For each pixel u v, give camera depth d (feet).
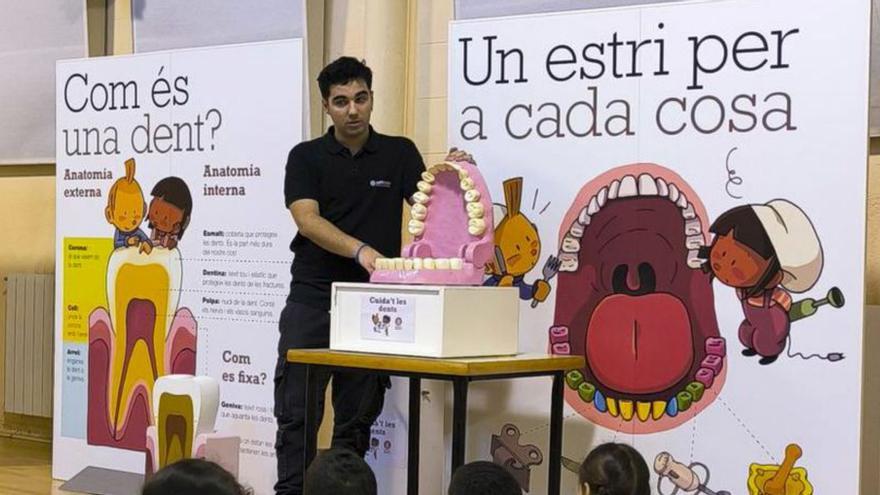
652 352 10.96
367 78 11.37
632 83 11.07
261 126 13.46
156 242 14.25
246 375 13.55
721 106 10.68
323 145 11.48
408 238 14.15
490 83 11.74
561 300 11.41
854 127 10.09
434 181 10.53
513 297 10.52
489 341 10.25
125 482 14.20
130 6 16.84
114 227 14.60
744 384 10.54
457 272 10.05
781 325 10.39
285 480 11.41
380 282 10.27
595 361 11.22
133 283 14.43
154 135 14.25
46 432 18.54
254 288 13.50
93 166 14.78
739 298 10.58
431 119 14.60
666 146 10.93
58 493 14.23
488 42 11.74
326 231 10.94
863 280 10.05
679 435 10.83
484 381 11.78
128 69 14.46
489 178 11.75
